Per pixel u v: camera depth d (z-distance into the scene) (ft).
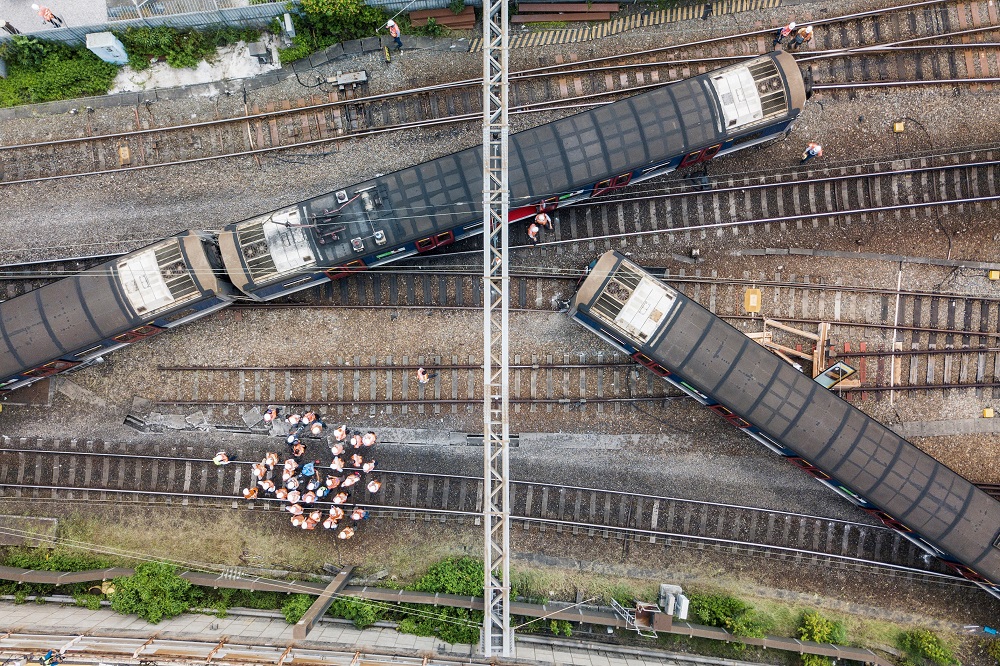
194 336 67.26
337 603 63.77
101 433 66.59
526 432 66.33
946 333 66.74
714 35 68.95
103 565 65.62
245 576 65.10
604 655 62.85
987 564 58.59
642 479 66.03
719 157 67.87
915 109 67.92
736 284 67.21
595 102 68.64
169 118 68.69
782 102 60.85
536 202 61.31
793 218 67.36
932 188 67.46
